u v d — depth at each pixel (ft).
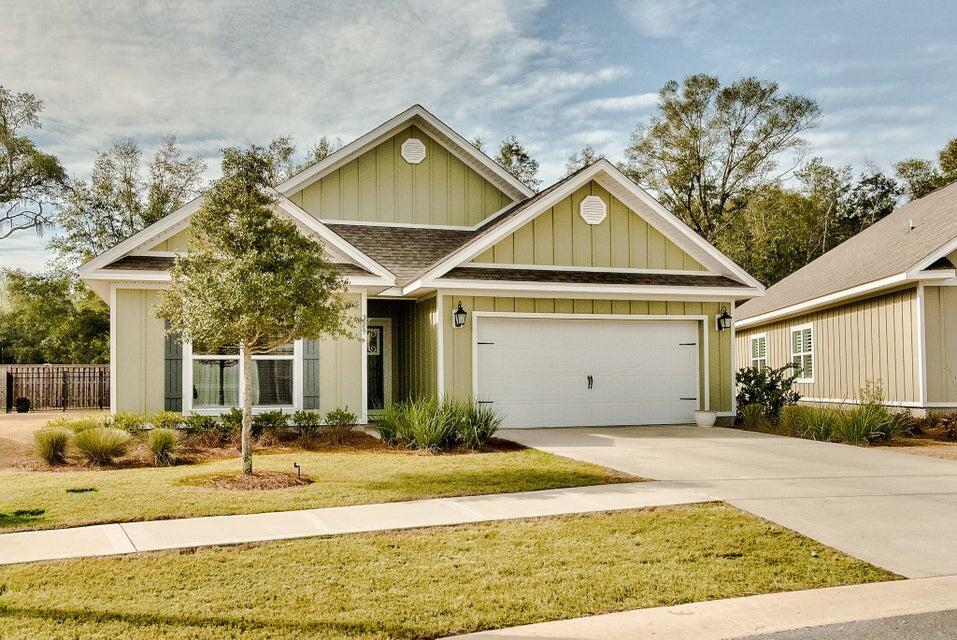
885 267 57.57
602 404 55.16
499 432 51.24
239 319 32.40
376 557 21.90
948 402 54.24
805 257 137.69
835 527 25.63
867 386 59.62
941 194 69.87
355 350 50.83
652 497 29.86
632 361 55.98
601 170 54.24
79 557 21.52
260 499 29.22
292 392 49.62
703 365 57.21
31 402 88.33
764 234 135.74
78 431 42.55
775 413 56.49
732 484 32.63
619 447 44.06
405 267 57.16
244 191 34.53
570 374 54.54
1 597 18.39
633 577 20.48
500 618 17.56
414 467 37.14
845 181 142.10
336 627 16.87
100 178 120.47
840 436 47.57
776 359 79.77
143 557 21.59
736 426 57.31
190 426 45.93
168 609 17.74
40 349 142.10
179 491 30.89
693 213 140.05
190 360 47.73
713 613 18.12
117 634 16.29
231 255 33.55
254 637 16.29
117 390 46.78
